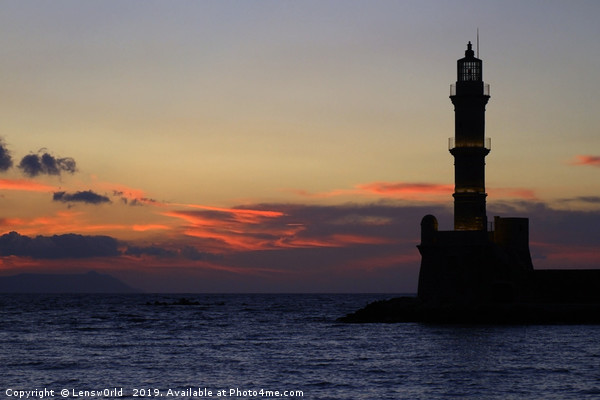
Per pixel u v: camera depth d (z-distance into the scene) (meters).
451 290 101.75
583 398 49.72
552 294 99.19
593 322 95.25
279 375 59.94
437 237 102.88
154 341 90.06
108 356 73.06
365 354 72.19
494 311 97.50
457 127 104.56
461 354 70.06
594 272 97.88
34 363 67.38
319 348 78.56
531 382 55.34
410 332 92.12
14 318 145.75
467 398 49.94
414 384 55.06
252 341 88.81
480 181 103.50
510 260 102.69
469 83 104.06
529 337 82.00
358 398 50.28
